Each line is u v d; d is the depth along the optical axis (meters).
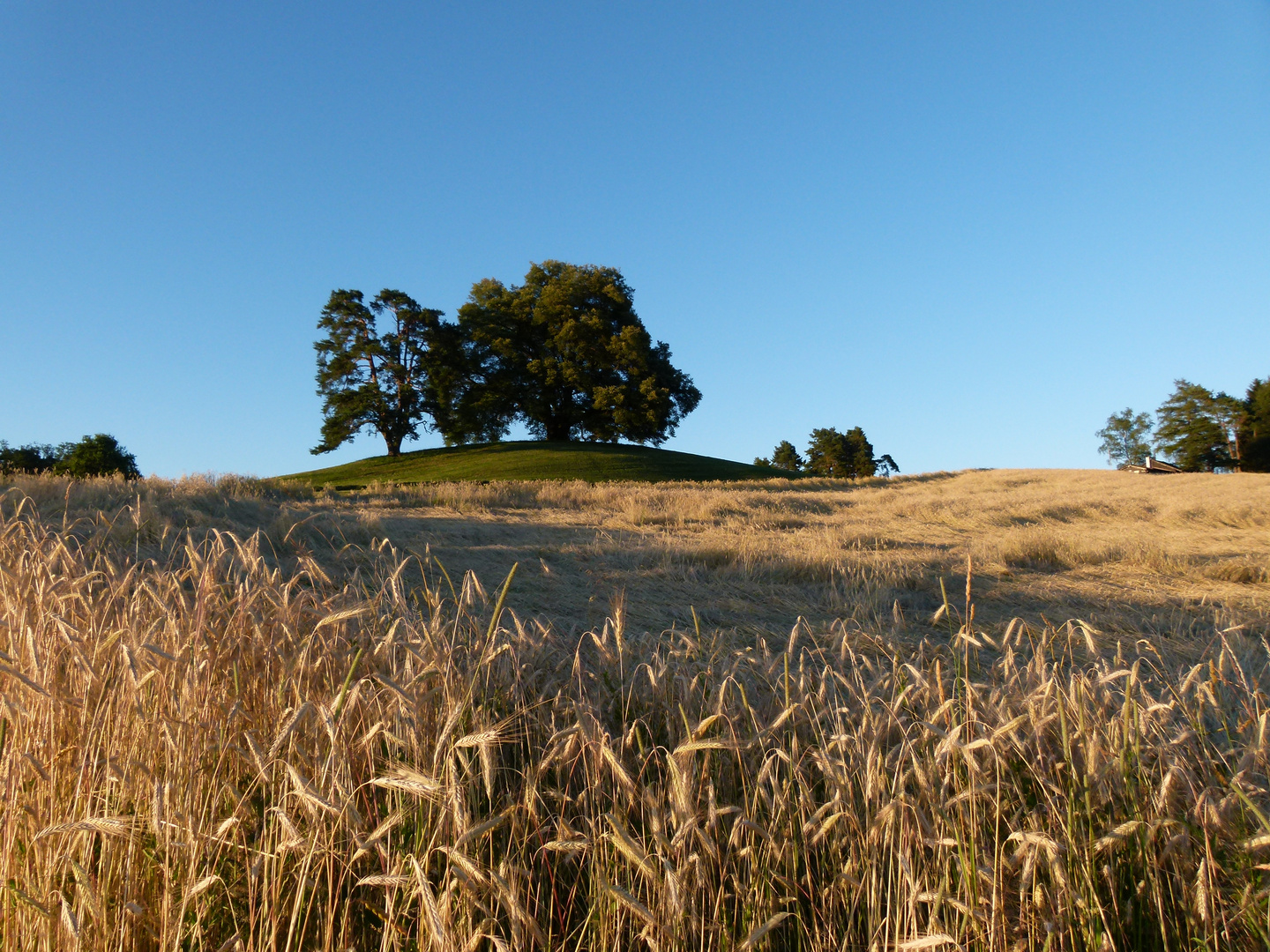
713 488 26.33
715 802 2.39
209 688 2.49
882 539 11.51
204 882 2.01
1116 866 2.35
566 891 2.40
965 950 2.15
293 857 2.24
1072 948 2.10
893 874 2.30
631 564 8.07
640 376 58.66
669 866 1.94
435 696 2.67
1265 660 4.77
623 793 2.45
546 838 2.40
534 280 62.69
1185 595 7.57
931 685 3.04
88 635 2.77
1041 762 2.53
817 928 2.23
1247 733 2.87
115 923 2.13
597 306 60.22
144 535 6.48
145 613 3.05
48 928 2.11
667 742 2.86
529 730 2.89
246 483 14.53
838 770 2.44
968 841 2.35
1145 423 93.56
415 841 2.24
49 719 2.44
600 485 21.80
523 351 60.72
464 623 3.80
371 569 6.40
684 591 6.88
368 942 2.20
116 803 2.36
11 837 2.21
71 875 2.31
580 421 61.34
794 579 7.75
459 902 2.05
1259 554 10.45
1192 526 14.66
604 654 3.27
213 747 2.43
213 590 2.77
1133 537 12.17
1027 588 7.64
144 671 2.49
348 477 45.88
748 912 2.19
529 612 5.66
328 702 2.60
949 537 12.45
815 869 2.49
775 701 3.09
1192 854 2.36
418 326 56.00
